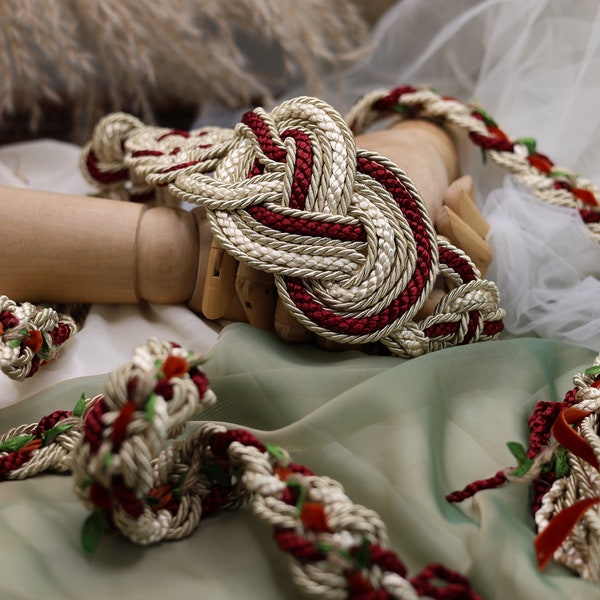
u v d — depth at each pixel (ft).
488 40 3.62
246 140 2.33
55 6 3.67
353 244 2.15
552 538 1.71
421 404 2.03
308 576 1.52
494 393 2.21
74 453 1.66
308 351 2.39
